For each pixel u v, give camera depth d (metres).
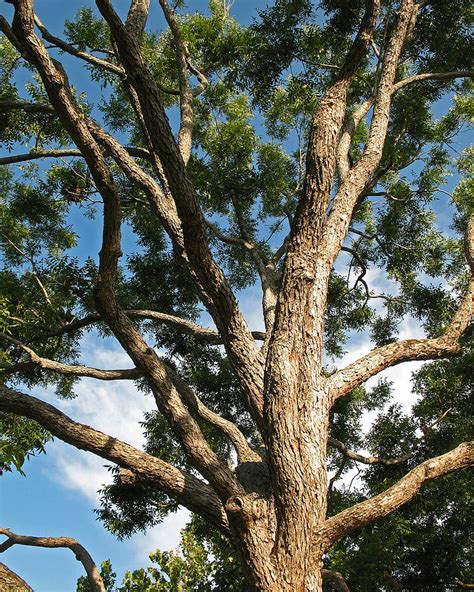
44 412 6.11
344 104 5.96
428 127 11.30
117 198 5.89
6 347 11.03
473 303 7.15
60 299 11.35
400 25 8.66
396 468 11.80
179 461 12.05
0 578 2.38
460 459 5.94
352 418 13.09
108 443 6.10
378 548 9.30
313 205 5.62
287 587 4.91
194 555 11.57
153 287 12.98
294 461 5.04
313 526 5.12
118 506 11.62
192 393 7.70
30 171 12.73
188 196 5.46
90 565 6.98
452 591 11.65
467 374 11.65
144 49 12.71
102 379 8.25
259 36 11.65
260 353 6.45
